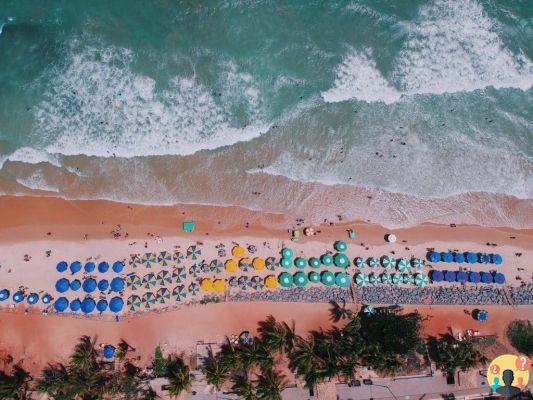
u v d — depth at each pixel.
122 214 36.62
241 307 34.84
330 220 36.84
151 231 36.22
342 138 37.59
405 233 36.78
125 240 35.97
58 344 33.78
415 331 32.28
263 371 32.69
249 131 37.47
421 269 35.84
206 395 32.59
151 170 37.16
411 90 38.06
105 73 37.97
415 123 37.88
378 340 33.25
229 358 31.92
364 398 32.84
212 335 34.22
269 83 38.03
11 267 35.22
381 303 35.00
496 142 37.69
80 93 37.72
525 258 36.47
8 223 36.25
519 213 37.22
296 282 35.00
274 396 31.03
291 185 37.25
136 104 37.59
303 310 34.91
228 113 37.62
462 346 33.00
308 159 37.41
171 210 36.75
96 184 37.03
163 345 33.91
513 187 37.44
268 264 35.34
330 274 35.19
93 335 33.97
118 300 34.16
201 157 37.31
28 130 37.34
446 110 37.97
